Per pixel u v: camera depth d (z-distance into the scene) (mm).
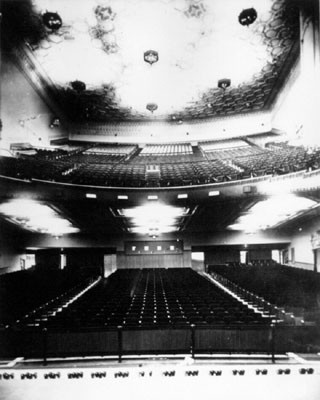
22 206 14922
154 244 20953
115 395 5309
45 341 6566
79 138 15789
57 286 14320
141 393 5359
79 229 19562
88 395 5324
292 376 5875
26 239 19797
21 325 7844
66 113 15141
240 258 22062
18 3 10320
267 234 20094
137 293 11141
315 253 16812
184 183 15984
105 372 6070
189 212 16766
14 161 13500
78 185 15344
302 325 6582
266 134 15383
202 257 22531
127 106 15141
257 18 11023
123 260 20812
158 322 7055
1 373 6070
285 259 20672
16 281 14047
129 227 19469
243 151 15906
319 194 13219
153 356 6867
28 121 13703
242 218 17781
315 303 9172
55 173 14844
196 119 16359
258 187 14766
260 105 15305
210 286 12828
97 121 16016
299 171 13711
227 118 16062
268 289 12008
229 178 15602
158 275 16531
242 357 6703
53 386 5672
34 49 11805
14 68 12141
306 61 11344
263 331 6582
